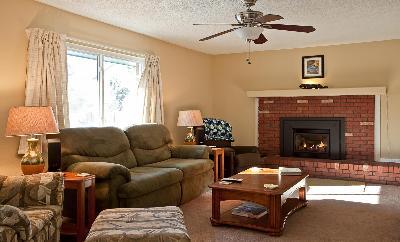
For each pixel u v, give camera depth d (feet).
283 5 13.05
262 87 23.09
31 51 12.21
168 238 6.69
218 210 11.55
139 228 7.02
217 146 20.49
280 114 22.62
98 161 12.90
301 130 22.09
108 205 10.78
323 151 21.40
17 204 8.38
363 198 15.19
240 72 23.75
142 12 14.10
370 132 20.07
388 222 11.86
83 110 15.39
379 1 12.67
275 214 10.65
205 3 12.91
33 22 12.59
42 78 12.47
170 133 19.38
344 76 20.68
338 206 13.89
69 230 10.25
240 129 23.89
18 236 6.52
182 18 14.97
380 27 16.56
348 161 19.76
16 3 11.99
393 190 16.70
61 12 13.67
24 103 12.23
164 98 19.67
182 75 21.31
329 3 12.86
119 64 17.26
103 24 15.64
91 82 15.75
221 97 24.39
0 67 11.54
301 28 11.26
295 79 22.06
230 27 16.30
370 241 10.15
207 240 10.32
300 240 10.27
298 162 20.62
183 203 14.42
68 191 11.01
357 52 20.29
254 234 10.82
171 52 20.30
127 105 17.80
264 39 12.60
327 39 19.42
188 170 14.49
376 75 19.85
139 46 17.78
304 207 13.73
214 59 24.58
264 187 11.10
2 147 11.68
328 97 21.12
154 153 16.10
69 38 13.92
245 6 12.69
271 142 22.95
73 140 12.49
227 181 12.00
